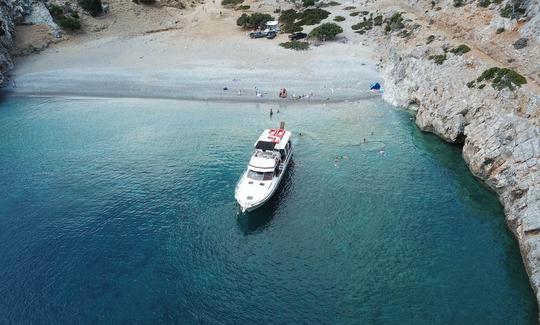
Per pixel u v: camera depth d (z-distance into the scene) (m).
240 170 59.94
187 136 69.75
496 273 41.56
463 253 44.25
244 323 37.69
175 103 81.62
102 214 51.91
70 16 118.31
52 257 45.66
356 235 47.50
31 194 56.16
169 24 127.69
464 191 53.78
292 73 90.31
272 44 107.94
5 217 51.88
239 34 117.88
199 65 97.25
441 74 70.31
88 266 44.38
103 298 40.69
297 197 54.00
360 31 111.12
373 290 40.44
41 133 72.38
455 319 37.12
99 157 64.44
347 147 64.62
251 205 49.94
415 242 46.06
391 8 113.12
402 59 83.56
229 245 46.75
